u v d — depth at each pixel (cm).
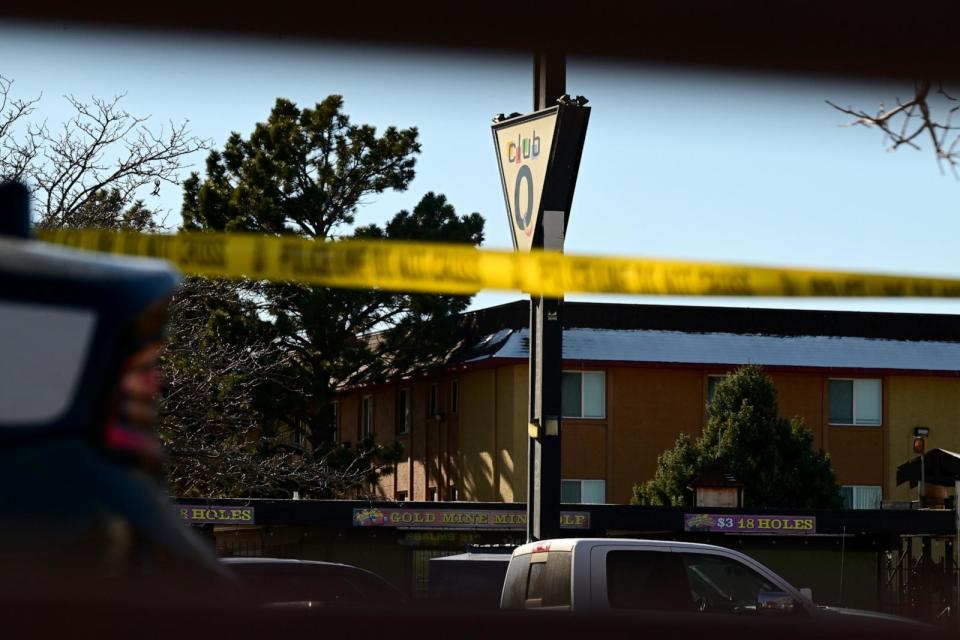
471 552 5238
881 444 11106
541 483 2958
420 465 12069
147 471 224
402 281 586
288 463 7800
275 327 9750
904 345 11431
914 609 7444
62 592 207
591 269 584
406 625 273
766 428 9325
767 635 313
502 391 10800
